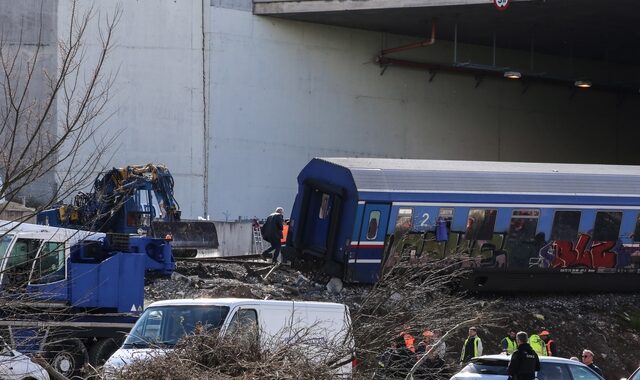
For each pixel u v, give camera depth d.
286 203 166.50
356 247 99.56
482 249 103.38
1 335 46.62
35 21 148.88
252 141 163.25
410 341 52.31
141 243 92.56
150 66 156.62
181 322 50.78
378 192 99.94
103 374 41.66
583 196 107.19
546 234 105.94
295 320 51.19
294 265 106.75
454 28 173.50
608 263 108.56
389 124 177.62
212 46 160.25
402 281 56.06
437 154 182.88
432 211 101.81
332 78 171.62
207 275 98.56
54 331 51.81
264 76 164.75
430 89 182.50
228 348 41.28
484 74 187.38
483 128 188.38
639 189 109.69
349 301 94.94
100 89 144.00
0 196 34.50
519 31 176.12
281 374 39.53
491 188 104.06
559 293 109.88
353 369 44.97
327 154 171.00
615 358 97.62
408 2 157.12
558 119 198.50
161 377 39.53
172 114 157.62
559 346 97.12
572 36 180.25
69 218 102.44
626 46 189.12
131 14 155.50
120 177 107.75
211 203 159.12
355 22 169.00
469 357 72.50
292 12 162.00
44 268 63.47
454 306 56.00
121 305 69.69
